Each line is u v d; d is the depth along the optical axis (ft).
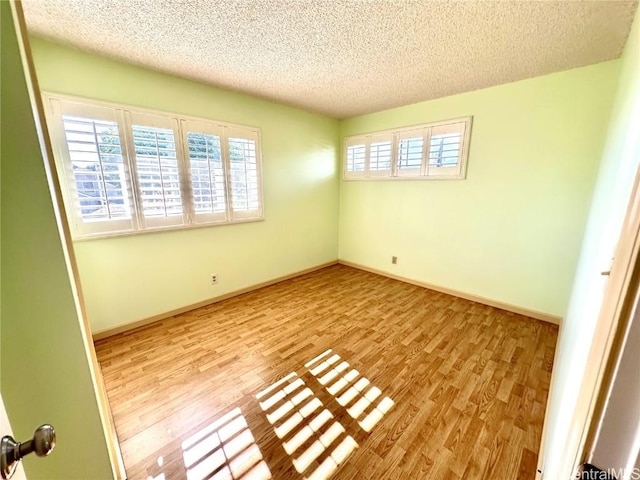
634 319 1.06
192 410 5.11
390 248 12.28
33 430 2.08
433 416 4.93
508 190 8.66
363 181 12.78
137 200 7.52
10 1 1.88
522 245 8.61
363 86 8.55
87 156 6.61
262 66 7.11
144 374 6.05
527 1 4.53
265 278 11.32
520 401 5.25
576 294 5.90
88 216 6.81
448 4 4.64
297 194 11.96
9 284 1.91
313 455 4.27
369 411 5.06
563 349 5.50
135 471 4.04
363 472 4.00
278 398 5.39
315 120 12.06
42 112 2.43
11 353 1.91
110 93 6.81
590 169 7.24
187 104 8.16
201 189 8.79
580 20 5.03
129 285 7.72
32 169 2.06
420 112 10.31
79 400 2.56
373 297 10.22
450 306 9.42
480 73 7.50
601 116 6.93
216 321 8.39
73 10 4.81
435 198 10.43
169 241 8.36
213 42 5.91
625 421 1.11
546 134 7.79
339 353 6.79
